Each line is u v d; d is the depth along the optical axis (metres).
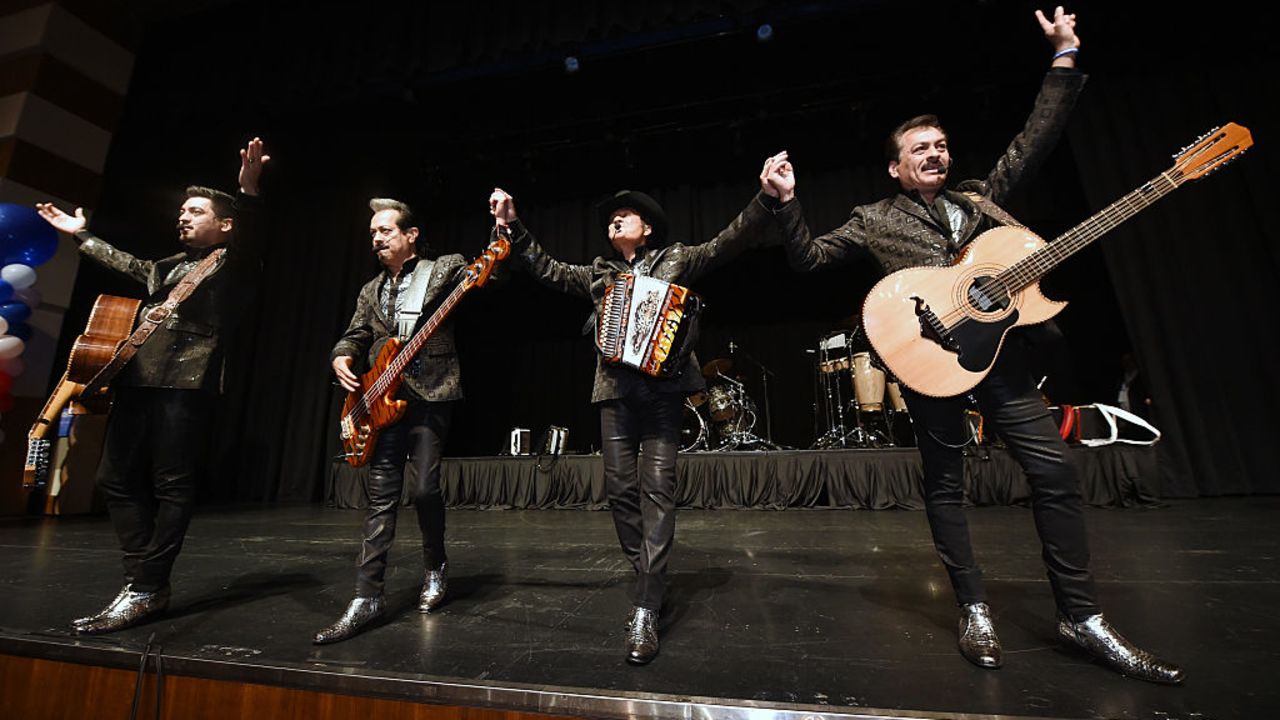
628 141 6.86
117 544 3.51
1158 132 5.71
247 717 1.52
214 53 6.38
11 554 3.19
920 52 6.05
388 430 2.04
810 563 2.71
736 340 8.90
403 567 2.80
